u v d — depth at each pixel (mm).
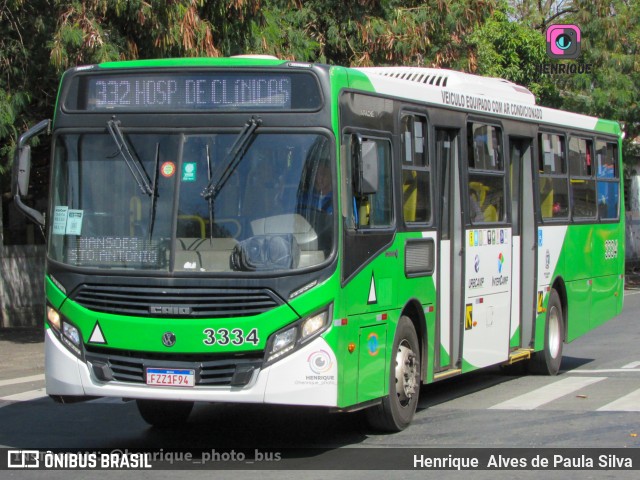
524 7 36406
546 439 10281
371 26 22516
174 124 9516
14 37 17984
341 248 9273
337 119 9383
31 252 23344
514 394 13414
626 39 32969
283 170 9281
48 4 17328
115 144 9641
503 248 13617
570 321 16219
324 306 9117
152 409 11008
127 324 9258
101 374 9406
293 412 12234
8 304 22859
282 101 9398
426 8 23625
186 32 17250
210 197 9297
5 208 23344
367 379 9875
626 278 39344
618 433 10539
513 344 14109
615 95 32156
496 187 13414
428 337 11398
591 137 17422
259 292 9055
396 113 10734
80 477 8820
